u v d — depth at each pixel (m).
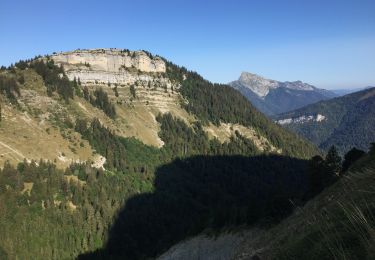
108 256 151.75
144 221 173.50
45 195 159.38
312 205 38.47
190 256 92.62
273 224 74.69
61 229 150.00
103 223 164.00
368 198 13.78
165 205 193.38
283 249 16.06
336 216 14.58
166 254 106.56
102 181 190.12
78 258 145.62
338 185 35.00
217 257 82.19
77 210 164.25
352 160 79.62
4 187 152.12
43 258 136.62
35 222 146.75
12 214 144.50
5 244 132.62
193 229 113.81
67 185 171.00
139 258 152.50
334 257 11.25
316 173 80.94
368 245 10.34
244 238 79.38
